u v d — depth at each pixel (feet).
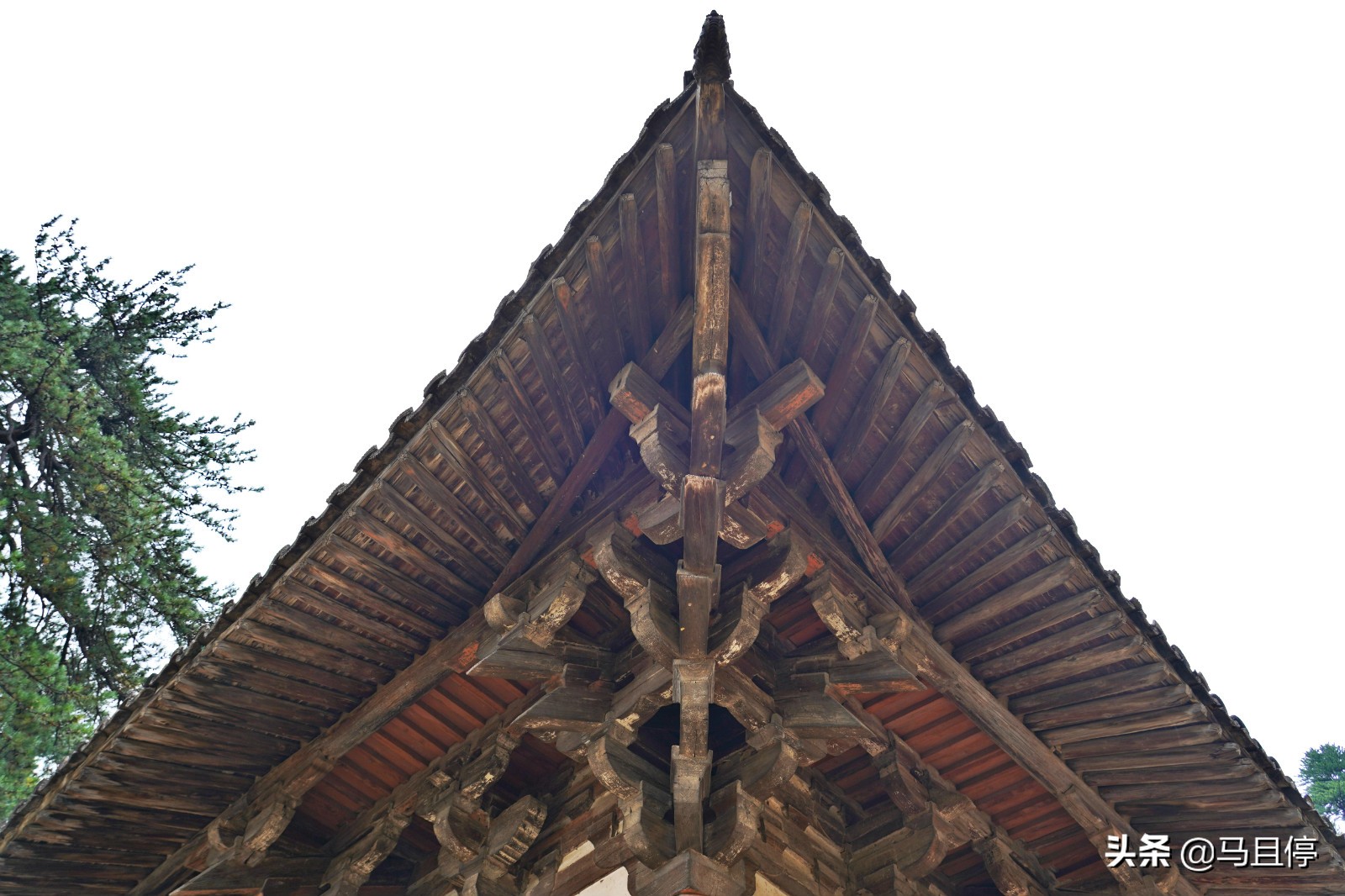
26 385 59.21
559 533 24.11
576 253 19.70
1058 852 31.78
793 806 26.43
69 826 29.48
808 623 25.45
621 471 23.61
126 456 65.77
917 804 27.09
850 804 28.86
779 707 23.81
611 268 19.93
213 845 28.81
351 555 23.76
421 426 22.43
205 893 27.58
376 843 28.04
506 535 24.27
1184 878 31.48
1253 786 28.45
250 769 29.07
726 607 21.66
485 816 26.91
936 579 25.75
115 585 63.62
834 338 21.36
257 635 25.17
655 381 20.92
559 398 21.77
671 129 18.53
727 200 17.48
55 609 59.82
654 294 20.48
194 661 25.61
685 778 21.74
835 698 23.88
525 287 20.80
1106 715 27.53
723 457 20.33
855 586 24.26
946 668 26.00
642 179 18.89
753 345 20.48
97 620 62.39
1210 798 29.27
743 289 20.04
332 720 28.09
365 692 27.48
